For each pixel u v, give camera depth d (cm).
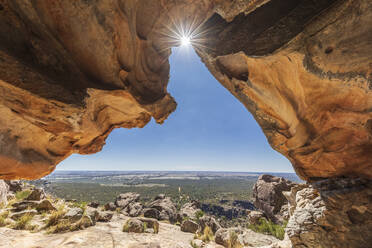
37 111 267
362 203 339
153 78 472
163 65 511
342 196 355
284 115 436
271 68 380
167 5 375
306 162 445
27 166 364
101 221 953
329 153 392
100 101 399
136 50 375
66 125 330
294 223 410
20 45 211
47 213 909
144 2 340
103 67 309
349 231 337
